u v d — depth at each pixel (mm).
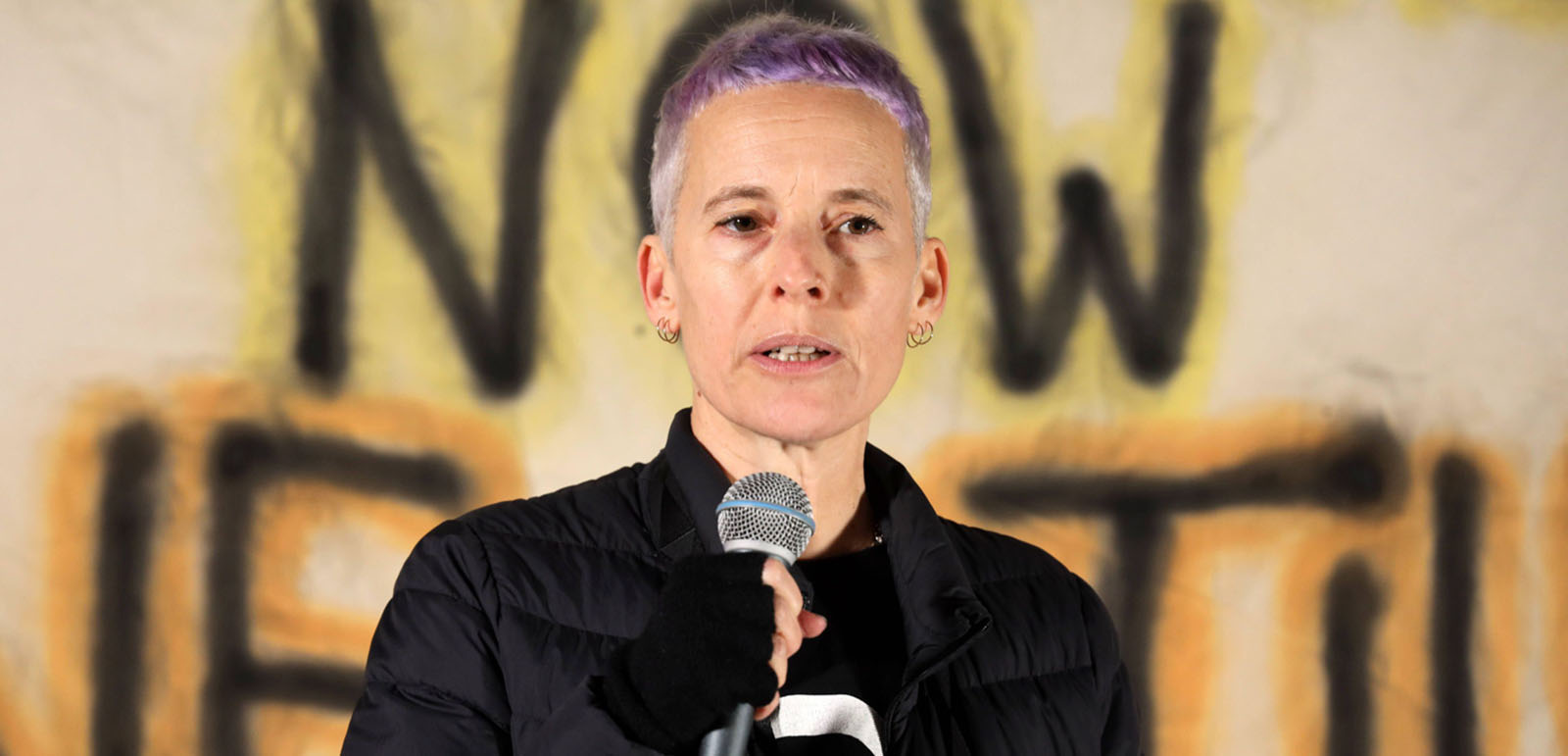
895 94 2627
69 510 5141
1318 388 5672
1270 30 5691
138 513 5176
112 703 5117
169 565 5180
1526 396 5707
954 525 3000
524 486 5375
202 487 5211
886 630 2559
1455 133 5727
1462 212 5715
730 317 2490
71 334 5180
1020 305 5605
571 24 5449
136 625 5152
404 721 2352
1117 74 5664
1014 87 5637
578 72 5453
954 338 5578
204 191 5266
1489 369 5699
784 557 2162
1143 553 5598
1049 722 2639
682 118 2635
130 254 5223
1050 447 5594
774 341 2457
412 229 5379
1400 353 5672
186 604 5184
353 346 5320
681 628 1994
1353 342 5680
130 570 5160
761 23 2658
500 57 5438
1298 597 5641
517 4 5441
